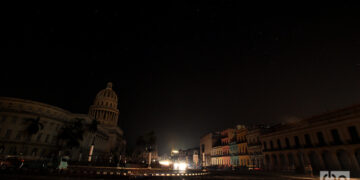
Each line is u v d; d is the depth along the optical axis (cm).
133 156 9594
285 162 3694
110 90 10950
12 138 4944
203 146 8519
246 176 2491
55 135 5791
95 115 9594
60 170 2033
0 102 5291
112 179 1625
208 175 2658
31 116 5341
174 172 2855
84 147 6425
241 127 6131
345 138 2658
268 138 4281
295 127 3572
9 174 1695
